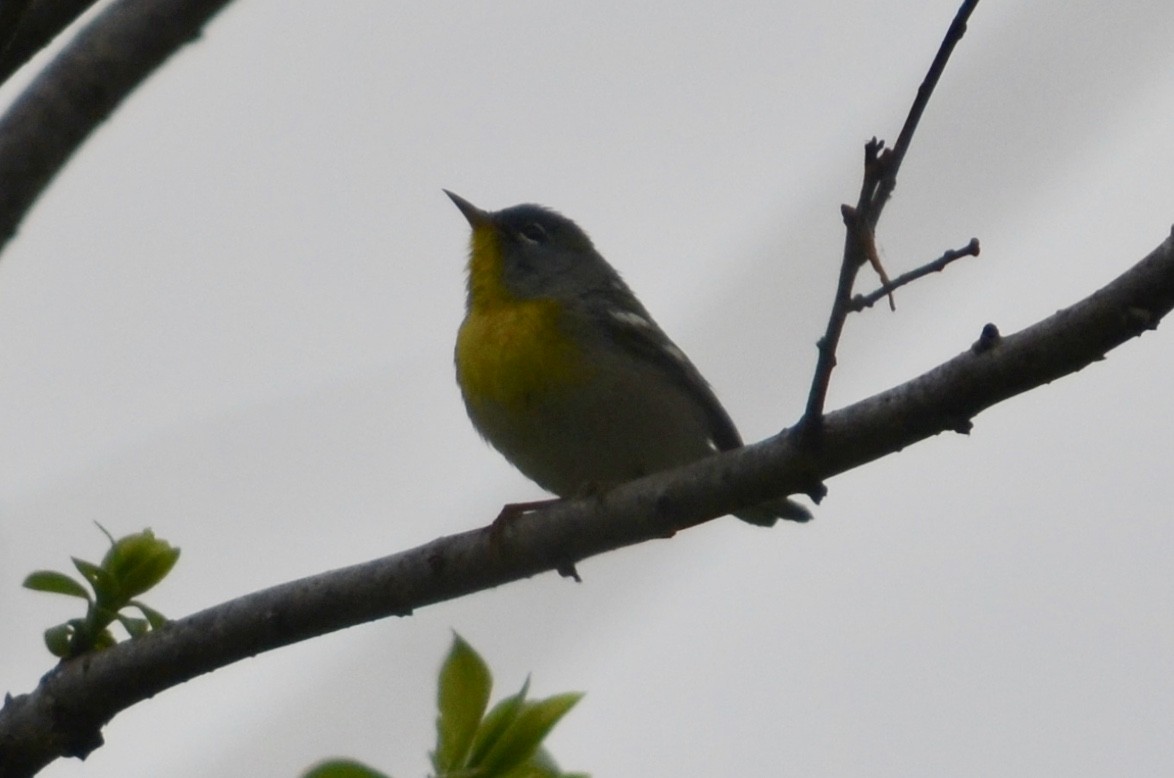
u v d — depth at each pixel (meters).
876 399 9.35
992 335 9.06
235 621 9.83
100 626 9.71
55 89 11.16
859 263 8.67
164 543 9.73
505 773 8.24
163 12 11.52
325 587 10.07
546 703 8.34
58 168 11.09
